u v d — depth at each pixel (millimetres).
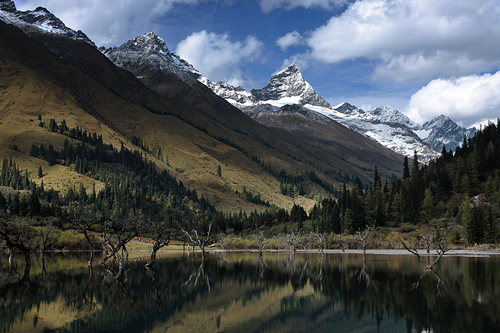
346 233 180125
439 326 41656
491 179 178750
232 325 43781
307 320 45594
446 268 87938
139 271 89250
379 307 51125
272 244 183375
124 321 44875
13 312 48375
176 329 41938
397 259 115375
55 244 142500
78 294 59656
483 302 52156
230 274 84312
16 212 173625
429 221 178375
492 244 145250
